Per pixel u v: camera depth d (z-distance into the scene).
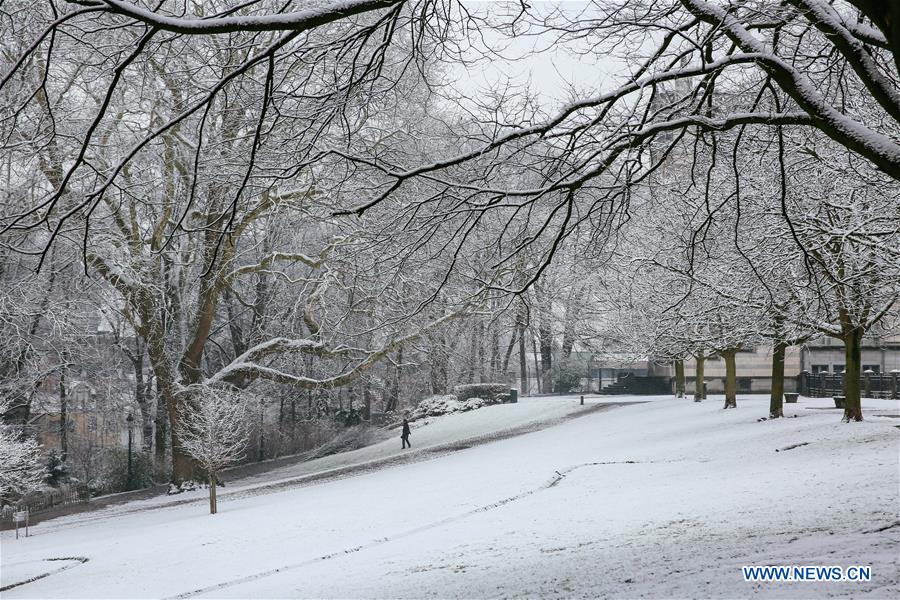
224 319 51.62
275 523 20.69
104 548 20.56
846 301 21.20
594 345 57.44
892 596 6.52
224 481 40.22
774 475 17.11
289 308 45.31
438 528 16.53
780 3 10.20
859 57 8.66
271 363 47.72
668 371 58.28
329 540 17.25
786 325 23.86
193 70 14.09
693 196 23.17
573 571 10.07
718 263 24.19
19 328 32.09
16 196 24.47
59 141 23.05
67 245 30.64
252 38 11.73
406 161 23.02
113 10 7.19
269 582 13.05
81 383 45.47
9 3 15.31
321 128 11.27
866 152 8.67
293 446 51.19
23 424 38.47
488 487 22.30
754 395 49.41
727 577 8.05
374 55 10.52
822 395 46.09
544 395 60.00
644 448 26.83
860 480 14.78
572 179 11.71
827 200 17.39
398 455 39.91
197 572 15.54
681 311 28.72
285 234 41.34
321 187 26.77
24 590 15.81
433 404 53.09
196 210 32.06
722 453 22.62
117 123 25.91
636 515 14.62
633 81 10.26
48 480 40.34
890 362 50.28
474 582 10.26
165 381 36.16
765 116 9.64
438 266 22.58
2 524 31.47
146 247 34.59
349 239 26.91
